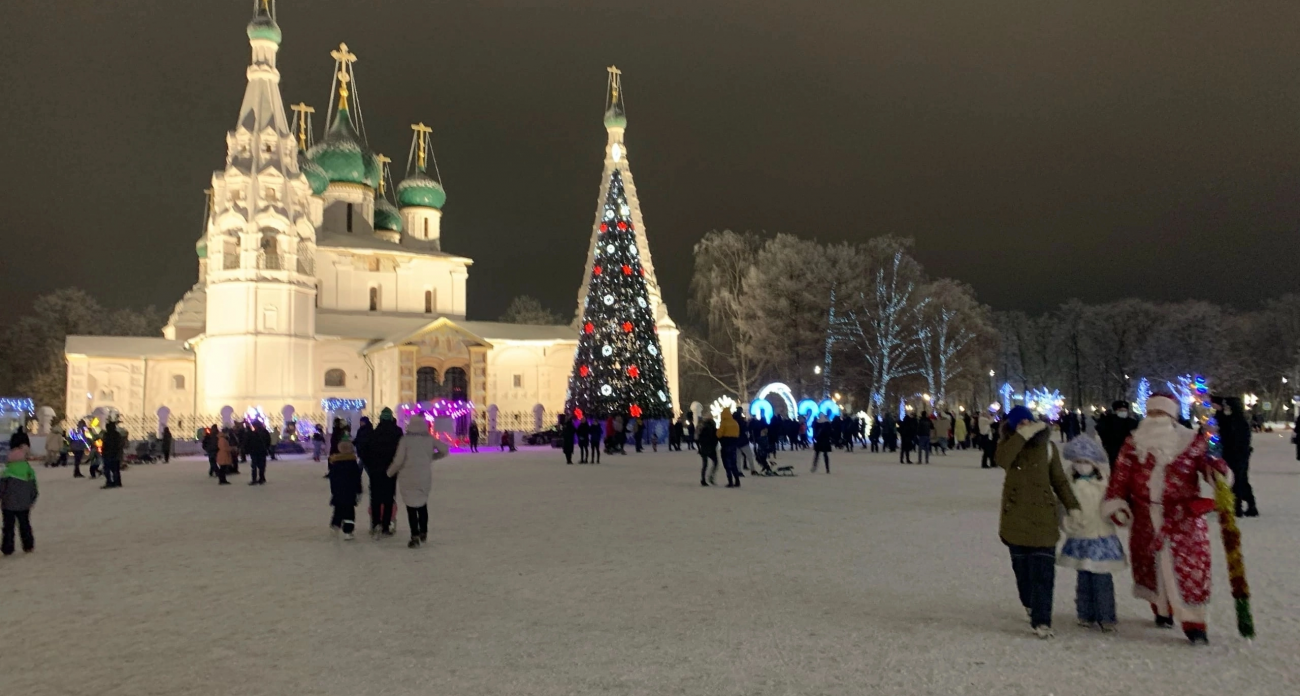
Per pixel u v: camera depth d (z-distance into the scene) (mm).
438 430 52156
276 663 7801
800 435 49156
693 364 75312
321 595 10695
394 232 78125
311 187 68750
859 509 18422
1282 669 7324
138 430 60094
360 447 16281
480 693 6883
